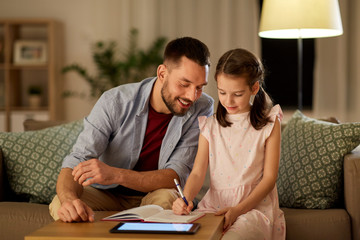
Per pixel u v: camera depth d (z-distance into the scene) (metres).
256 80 1.66
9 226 1.84
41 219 1.83
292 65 4.82
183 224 1.27
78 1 4.86
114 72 4.59
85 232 1.21
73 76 4.89
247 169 1.72
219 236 1.32
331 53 4.55
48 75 4.79
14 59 4.62
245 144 1.75
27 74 4.88
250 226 1.47
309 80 4.81
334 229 1.82
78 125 2.32
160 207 1.50
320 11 2.76
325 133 2.01
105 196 1.86
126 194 1.95
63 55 4.88
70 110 4.91
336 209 1.91
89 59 4.87
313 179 1.96
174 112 1.75
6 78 4.56
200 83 1.67
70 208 1.36
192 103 1.74
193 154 1.91
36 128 2.43
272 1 2.83
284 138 2.16
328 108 4.58
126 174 1.72
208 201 1.77
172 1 4.70
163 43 4.59
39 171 2.14
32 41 4.68
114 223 1.33
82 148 1.80
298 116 2.23
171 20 4.71
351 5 4.50
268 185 1.65
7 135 2.22
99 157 1.94
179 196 1.73
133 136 1.88
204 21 4.69
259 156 1.74
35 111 4.62
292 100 4.83
